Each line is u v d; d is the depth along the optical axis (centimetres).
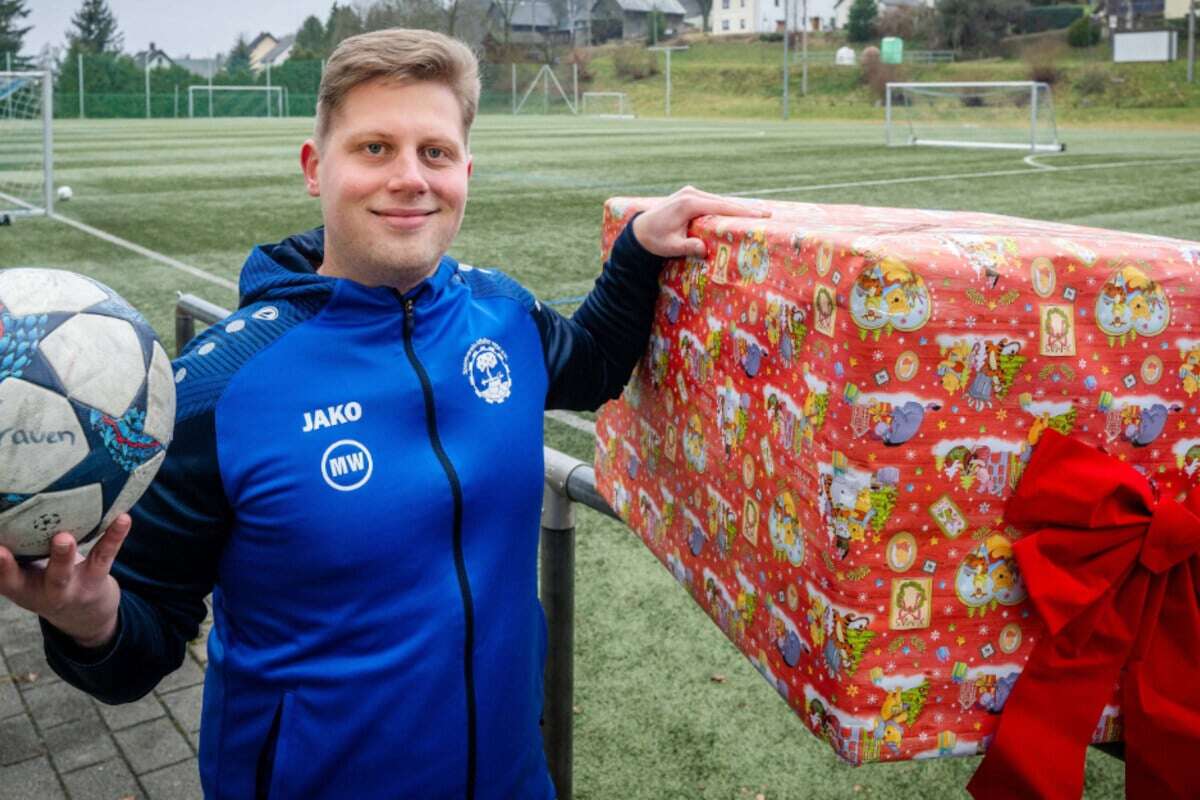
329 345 138
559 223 1199
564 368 158
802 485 108
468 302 151
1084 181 1623
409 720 138
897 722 107
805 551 109
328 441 135
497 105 6031
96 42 8700
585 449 499
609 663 310
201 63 9681
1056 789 107
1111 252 103
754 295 119
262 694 140
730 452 127
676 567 146
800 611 111
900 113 5044
